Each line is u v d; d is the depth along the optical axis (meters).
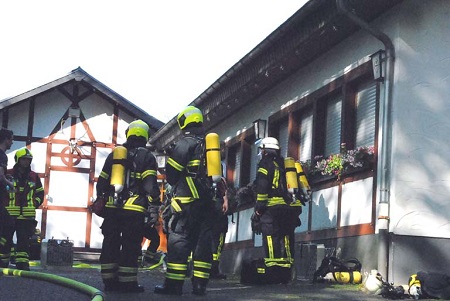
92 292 7.81
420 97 10.73
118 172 8.72
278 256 10.77
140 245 8.99
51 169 28.47
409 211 10.52
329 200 12.77
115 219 8.86
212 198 8.65
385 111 10.82
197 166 8.62
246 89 16.31
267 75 15.12
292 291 9.73
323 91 13.54
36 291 8.44
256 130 16.30
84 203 28.55
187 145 8.66
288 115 15.18
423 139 10.66
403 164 10.58
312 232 13.26
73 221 28.34
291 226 10.90
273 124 16.11
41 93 27.98
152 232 9.09
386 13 11.21
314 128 13.77
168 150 8.80
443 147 10.66
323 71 13.62
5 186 10.14
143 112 28.61
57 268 16.39
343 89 12.70
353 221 11.79
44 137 28.53
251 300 8.42
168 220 8.78
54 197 28.38
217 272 12.79
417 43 10.84
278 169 10.81
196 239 8.96
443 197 10.59
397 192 10.52
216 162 8.59
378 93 11.34
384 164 10.70
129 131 9.09
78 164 28.62
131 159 8.88
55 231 28.22
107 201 8.87
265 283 10.85
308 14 12.28
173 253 8.63
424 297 9.28
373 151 11.33
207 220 8.73
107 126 28.95
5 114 28.27
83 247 28.33
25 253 12.41
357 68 12.25
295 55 13.72
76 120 28.80
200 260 8.72
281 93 15.64
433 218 10.55
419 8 10.90
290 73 15.04
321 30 12.31
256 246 16.47
